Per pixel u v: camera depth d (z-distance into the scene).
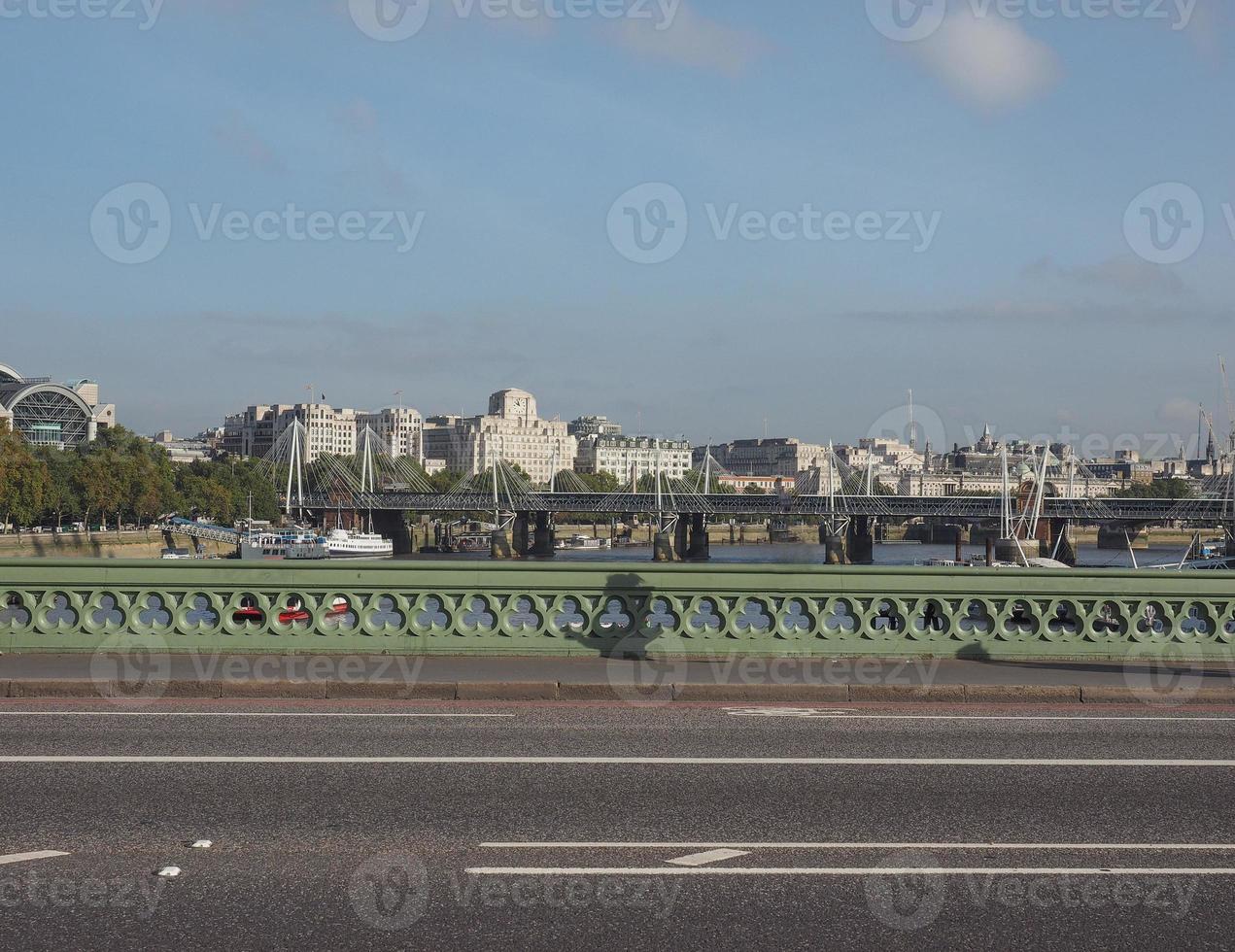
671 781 12.49
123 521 187.50
